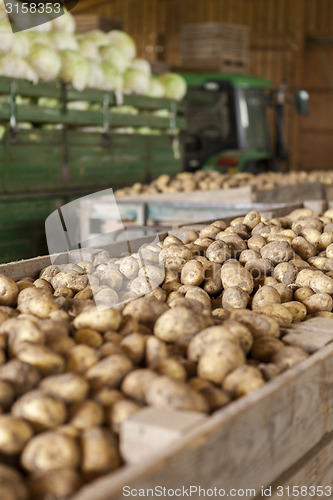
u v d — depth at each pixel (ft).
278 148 31.53
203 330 5.74
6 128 17.51
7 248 17.52
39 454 4.01
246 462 4.49
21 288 7.77
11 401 4.66
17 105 17.75
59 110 19.27
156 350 5.54
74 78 19.69
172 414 4.28
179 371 5.20
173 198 17.98
